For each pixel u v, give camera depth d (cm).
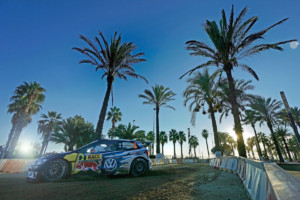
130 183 391
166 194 290
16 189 329
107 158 509
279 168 171
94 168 481
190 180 441
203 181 425
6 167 833
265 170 176
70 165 461
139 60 1564
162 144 5647
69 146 1817
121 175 536
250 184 275
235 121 1082
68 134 1800
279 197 88
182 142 6150
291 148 5491
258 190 206
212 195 284
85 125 1927
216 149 1661
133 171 524
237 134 1058
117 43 1420
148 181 422
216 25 1190
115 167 504
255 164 252
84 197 270
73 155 477
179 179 458
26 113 2367
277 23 967
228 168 668
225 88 1705
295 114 3147
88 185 366
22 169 844
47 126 3167
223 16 1198
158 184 380
